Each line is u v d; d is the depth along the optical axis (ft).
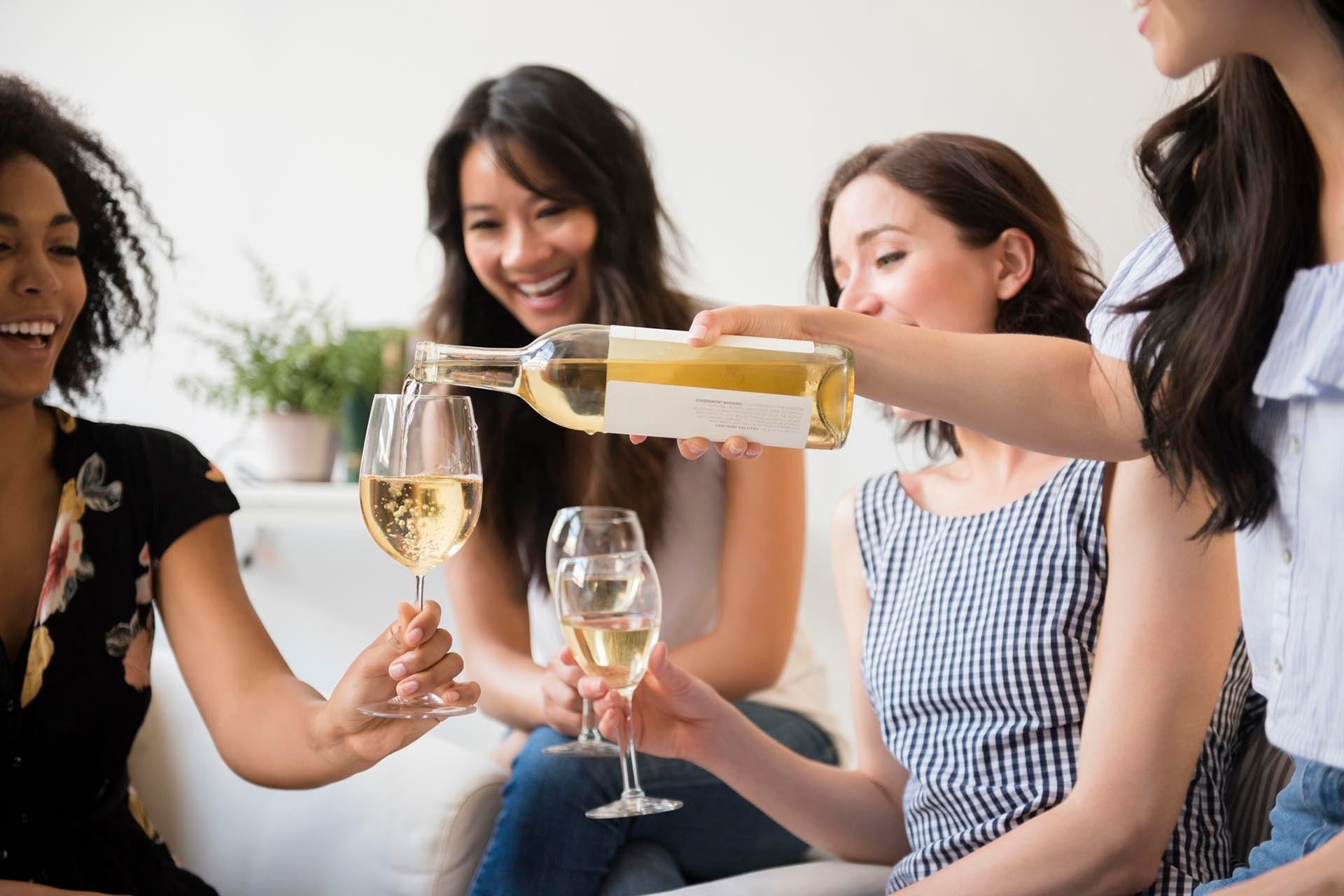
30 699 4.36
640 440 3.67
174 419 10.73
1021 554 4.24
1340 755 2.91
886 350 3.62
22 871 4.28
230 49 10.84
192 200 10.89
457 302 6.79
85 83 11.08
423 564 3.86
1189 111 3.17
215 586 4.80
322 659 8.83
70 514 4.58
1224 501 3.08
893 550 4.74
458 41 10.25
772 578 6.16
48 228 4.40
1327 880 2.65
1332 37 2.68
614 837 5.08
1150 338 3.16
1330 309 2.81
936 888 3.88
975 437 4.66
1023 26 8.55
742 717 4.66
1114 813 3.72
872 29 8.99
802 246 9.26
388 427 3.76
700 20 9.47
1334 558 2.87
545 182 6.26
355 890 5.14
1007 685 4.16
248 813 5.75
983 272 4.75
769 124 9.32
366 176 10.57
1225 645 3.76
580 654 4.45
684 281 9.53
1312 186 2.92
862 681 4.93
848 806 4.76
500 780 5.13
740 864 5.61
